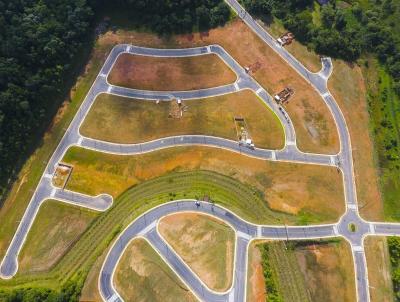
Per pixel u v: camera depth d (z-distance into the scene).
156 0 119.88
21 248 96.50
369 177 109.25
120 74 117.12
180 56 120.56
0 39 101.50
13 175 102.75
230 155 108.00
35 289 90.56
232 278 93.19
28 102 102.75
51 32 110.69
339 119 115.31
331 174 108.12
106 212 100.75
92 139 108.69
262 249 97.00
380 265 99.38
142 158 106.94
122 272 93.38
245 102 115.19
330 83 120.00
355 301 95.38
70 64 115.31
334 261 98.69
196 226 98.69
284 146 110.12
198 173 105.38
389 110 120.19
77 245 97.25
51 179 103.69
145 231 97.94
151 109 112.81
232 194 103.31
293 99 116.50
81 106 112.56
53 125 109.56
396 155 113.06
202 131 110.50
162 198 102.06
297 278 95.62
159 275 92.88
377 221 104.06
